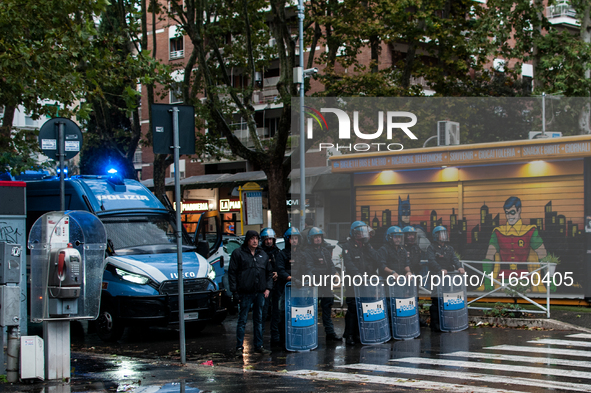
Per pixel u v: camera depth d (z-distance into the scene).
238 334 9.92
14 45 11.41
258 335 9.96
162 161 26.34
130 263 11.62
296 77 21.09
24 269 9.21
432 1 24.08
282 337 10.34
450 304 11.56
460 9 25.78
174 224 13.41
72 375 7.70
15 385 6.99
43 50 11.51
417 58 25.78
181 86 25.39
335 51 24.38
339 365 8.53
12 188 8.96
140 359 9.15
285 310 9.88
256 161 23.16
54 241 7.40
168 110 8.97
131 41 23.62
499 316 12.22
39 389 6.75
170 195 43.75
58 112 11.98
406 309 10.80
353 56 24.06
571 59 22.12
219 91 22.88
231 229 40.47
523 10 22.88
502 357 8.85
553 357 8.80
